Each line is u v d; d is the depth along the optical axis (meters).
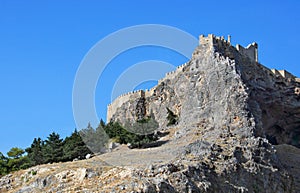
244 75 144.50
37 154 135.25
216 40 146.62
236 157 111.12
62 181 109.50
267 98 150.38
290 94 156.38
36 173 117.56
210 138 122.00
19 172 121.31
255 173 110.94
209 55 143.88
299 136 159.50
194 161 105.81
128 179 99.44
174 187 95.62
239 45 152.00
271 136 157.38
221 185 102.94
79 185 104.25
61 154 133.50
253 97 144.00
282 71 159.25
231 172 106.62
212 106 135.88
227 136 121.12
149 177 98.81
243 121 125.69
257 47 157.50
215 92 136.62
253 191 108.50
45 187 110.62
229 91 132.50
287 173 119.12
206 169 103.62
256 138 119.69
